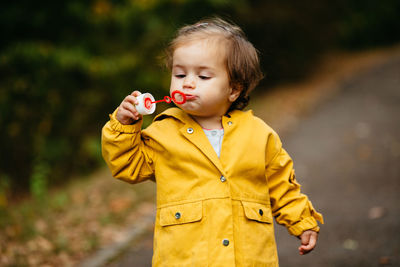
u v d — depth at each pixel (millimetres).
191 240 2010
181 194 2068
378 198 4953
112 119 2100
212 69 2084
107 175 6629
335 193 5297
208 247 1988
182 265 1995
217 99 2105
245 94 2309
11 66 7348
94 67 7625
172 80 2150
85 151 7621
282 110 10102
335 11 14805
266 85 12695
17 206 5371
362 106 10195
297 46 13133
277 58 12742
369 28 19578
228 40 2146
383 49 19156
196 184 2062
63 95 7684
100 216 4730
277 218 2350
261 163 2162
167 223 2059
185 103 2088
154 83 8195
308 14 13195
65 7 7828
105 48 8305
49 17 7852
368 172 5996
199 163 2082
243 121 2219
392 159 6484
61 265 3664
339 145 7496
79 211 4895
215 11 8914
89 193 5590
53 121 7562
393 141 7426
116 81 8141
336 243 3910
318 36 14047
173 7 8195
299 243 4012
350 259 3570
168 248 2037
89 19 8000
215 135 2176
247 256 2031
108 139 2080
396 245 3717
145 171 2195
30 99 7355
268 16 11797
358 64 15789
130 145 2088
